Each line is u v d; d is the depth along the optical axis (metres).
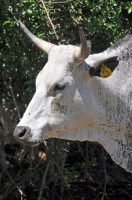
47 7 15.73
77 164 19.36
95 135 13.26
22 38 15.80
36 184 19.50
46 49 12.97
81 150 18.45
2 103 18.75
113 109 13.28
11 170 20.03
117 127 13.40
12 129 19.22
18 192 19.27
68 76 12.46
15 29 15.67
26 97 17.45
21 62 16.02
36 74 15.84
